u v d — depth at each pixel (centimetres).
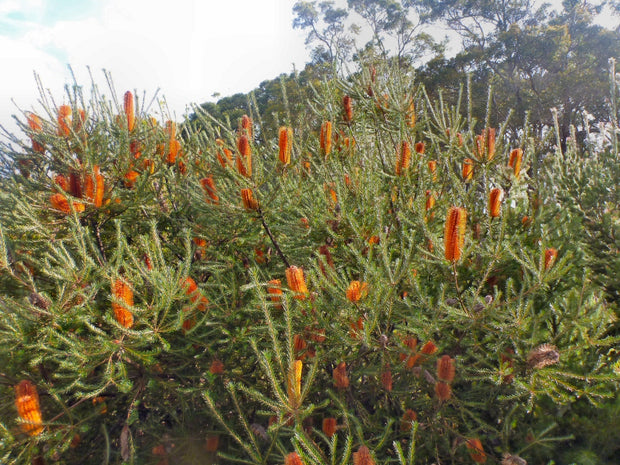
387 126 442
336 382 299
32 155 428
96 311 314
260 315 349
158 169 439
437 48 2291
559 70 2127
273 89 2236
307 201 396
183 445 358
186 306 303
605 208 409
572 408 281
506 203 358
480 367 309
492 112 2012
